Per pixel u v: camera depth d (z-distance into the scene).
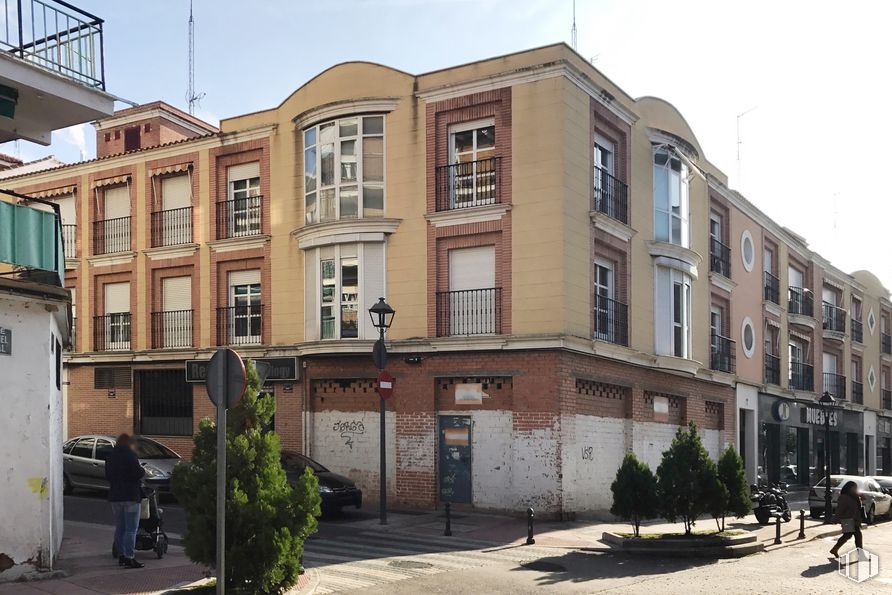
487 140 20.66
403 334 20.91
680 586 11.42
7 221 10.20
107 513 17.47
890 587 11.73
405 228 21.16
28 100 11.83
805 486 36.75
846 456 43.19
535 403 19.19
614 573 12.49
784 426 34.78
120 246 26.61
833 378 41.62
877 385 47.75
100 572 10.68
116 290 26.81
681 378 25.64
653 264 24.08
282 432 22.78
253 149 24.12
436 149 20.98
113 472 11.23
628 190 22.66
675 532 16.86
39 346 10.34
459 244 20.55
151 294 25.77
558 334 18.91
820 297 39.69
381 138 21.67
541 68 19.77
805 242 38.31
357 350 21.12
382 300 18.39
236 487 9.17
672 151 24.53
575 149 20.06
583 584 11.45
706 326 27.80
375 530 16.89
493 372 19.73
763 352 32.84
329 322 21.83
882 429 48.16
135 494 11.25
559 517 18.69
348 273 21.59
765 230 33.91
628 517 15.04
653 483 15.09
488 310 20.02
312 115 22.34
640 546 14.54
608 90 22.08
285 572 9.44
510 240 19.86
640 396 23.05
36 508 10.16
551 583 11.48
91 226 27.16
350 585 10.95
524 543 15.54
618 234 21.92
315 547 14.37
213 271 24.53
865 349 45.94
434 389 20.52
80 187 27.56
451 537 16.09
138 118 30.02
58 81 11.66
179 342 25.06
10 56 11.03
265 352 23.05
